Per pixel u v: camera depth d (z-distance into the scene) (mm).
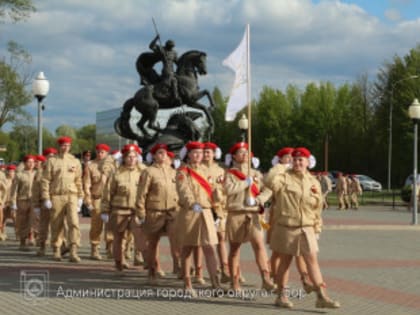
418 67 63562
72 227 14250
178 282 11531
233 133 85438
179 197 10289
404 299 10227
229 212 10422
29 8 34625
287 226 9359
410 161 62688
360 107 76250
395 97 63438
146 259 12289
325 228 23250
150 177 11352
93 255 14703
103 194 12578
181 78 21766
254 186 10555
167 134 21578
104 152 15367
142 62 22219
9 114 49688
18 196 16734
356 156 71625
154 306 9461
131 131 22188
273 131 81562
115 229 12391
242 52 11125
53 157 14484
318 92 79875
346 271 13148
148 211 11406
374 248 17438
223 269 11516
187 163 10609
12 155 87375
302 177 9508
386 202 43938
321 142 76812
